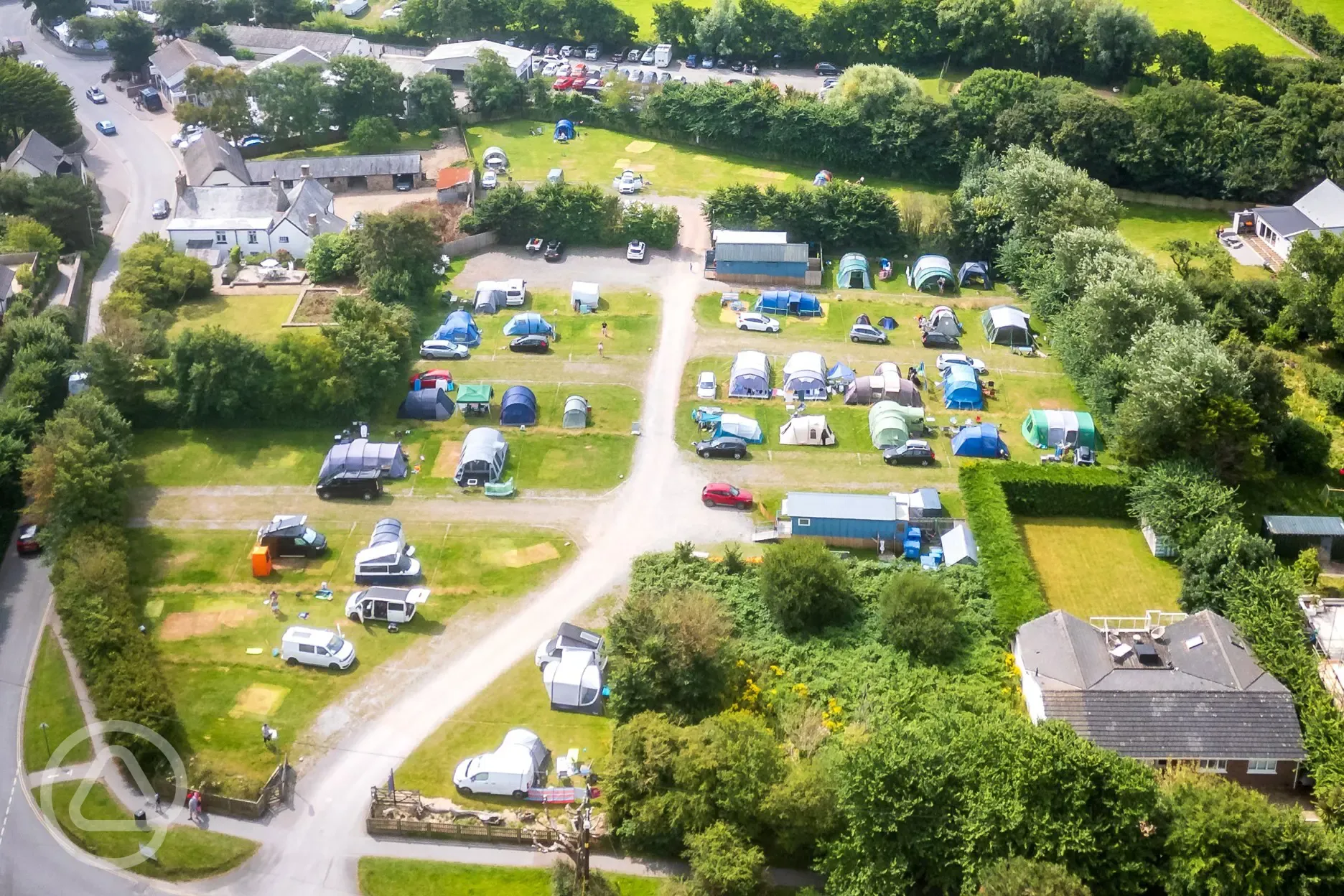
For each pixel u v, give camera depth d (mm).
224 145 187875
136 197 184000
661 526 118125
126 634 99188
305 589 109625
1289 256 156625
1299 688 94562
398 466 124250
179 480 122875
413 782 91438
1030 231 161500
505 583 111000
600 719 97250
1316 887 78125
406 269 152750
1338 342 146500
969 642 103438
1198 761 91375
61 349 135500
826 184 186125
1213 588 106875
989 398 137875
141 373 131875
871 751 82562
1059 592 112250
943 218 167625
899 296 160500
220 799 89000
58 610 103750
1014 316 149625
